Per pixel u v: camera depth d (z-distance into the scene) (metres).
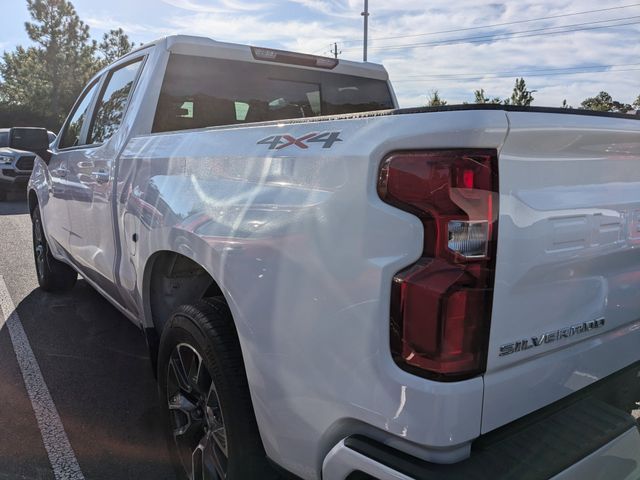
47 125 46.62
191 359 2.51
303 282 1.77
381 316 1.56
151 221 2.71
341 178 1.66
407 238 1.51
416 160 1.50
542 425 1.76
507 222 1.54
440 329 1.50
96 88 4.39
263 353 1.94
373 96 4.50
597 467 1.71
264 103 3.90
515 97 40.25
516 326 1.63
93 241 3.84
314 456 1.83
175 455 2.71
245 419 2.12
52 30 45.91
